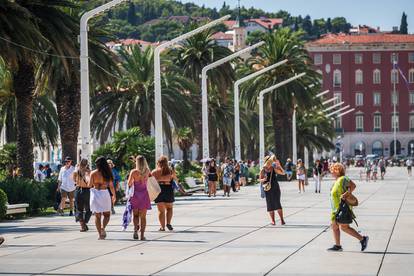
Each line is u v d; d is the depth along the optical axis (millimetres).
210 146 105312
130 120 83125
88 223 34000
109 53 56938
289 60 104250
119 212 41438
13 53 42688
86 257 22000
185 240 26406
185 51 93188
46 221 36312
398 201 50219
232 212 40594
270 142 147500
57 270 19406
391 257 21578
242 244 25078
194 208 44250
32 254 22797
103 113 83625
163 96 83500
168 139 85312
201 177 82125
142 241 26219
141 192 26875
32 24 43000
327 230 29875
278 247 24188
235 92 83250
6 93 70875
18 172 50500
